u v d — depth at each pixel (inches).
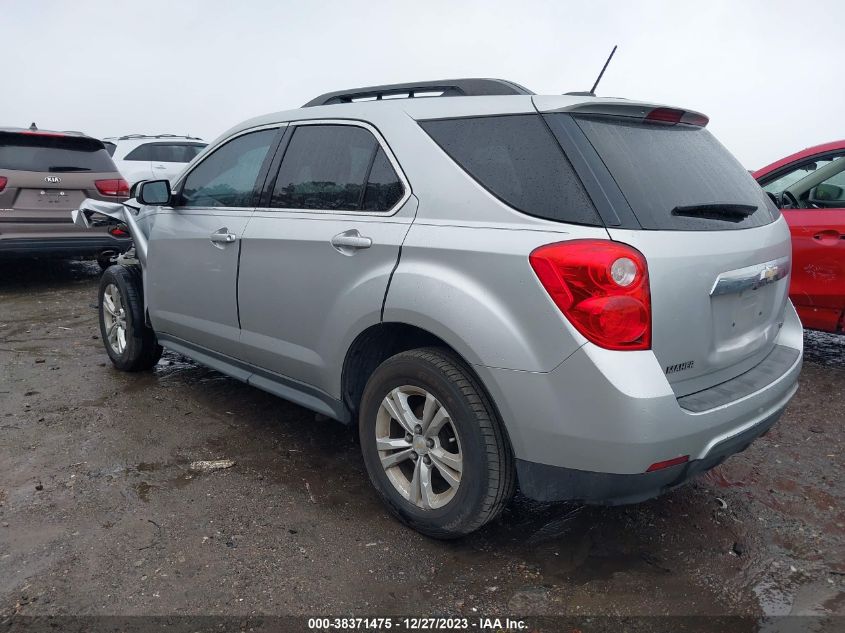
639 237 88.5
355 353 116.1
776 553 105.7
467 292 95.6
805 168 198.2
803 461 137.3
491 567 101.3
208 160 155.3
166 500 119.3
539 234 91.0
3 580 96.8
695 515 116.6
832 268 182.9
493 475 97.2
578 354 86.7
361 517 114.7
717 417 92.2
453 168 103.6
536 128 98.6
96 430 149.3
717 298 97.6
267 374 137.6
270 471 130.9
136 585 95.9
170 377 185.3
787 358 115.7
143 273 171.9
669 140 107.0
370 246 109.3
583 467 89.8
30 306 279.9
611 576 99.5
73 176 301.9
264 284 130.6
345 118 123.9
